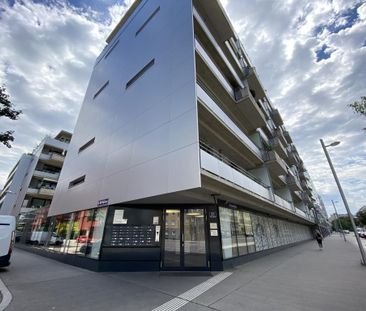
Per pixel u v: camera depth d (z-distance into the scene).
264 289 5.70
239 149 12.88
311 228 40.38
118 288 5.89
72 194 13.45
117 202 8.84
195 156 6.47
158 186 7.27
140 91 10.26
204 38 10.98
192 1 9.84
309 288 5.73
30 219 19.19
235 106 13.41
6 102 5.67
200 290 5.66
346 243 22.64
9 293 5.32
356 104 6.05
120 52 14.28
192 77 7.65
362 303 4.52
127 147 9.67
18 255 13.34
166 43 9.76
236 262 9.38
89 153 13.47
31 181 28.69
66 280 6.82
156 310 4.34
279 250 16.52
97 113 14.71
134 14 14.20
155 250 8.36
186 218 8.87
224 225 9.47
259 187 11.89
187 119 7.18
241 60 17.02
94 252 8.93
